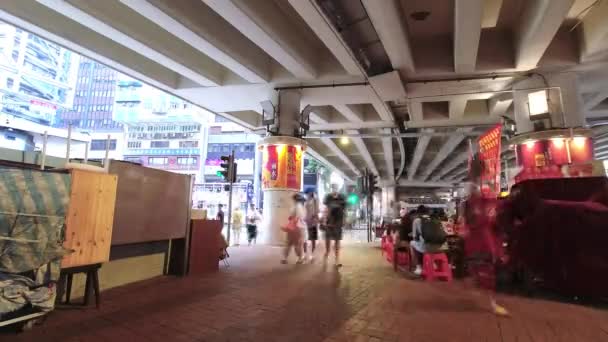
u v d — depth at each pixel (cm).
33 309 360
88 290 450
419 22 1058
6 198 355
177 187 658
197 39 973
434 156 3061
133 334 349
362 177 1867
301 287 571
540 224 509
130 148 6588
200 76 1261
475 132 1748
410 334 352
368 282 616
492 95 1356
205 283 596
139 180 566
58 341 329
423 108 1705
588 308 448
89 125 8562
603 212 472
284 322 389
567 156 1012
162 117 6550
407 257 771
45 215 382
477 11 784
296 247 870
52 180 394
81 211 427
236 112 1917
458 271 676
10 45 5638
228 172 1341
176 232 649
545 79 1116
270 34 942
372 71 1147
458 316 413
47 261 376
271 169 1280
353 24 891
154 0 805
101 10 884
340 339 338
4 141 2888
